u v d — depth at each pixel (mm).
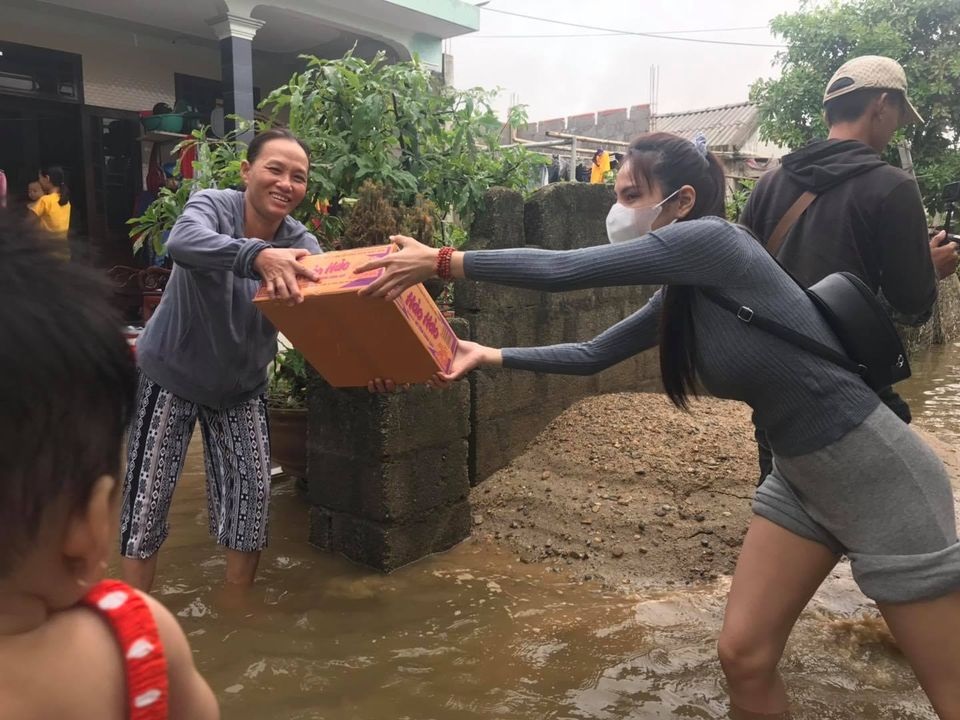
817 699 2309
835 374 1867
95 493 743
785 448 1951
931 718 2221
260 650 2609
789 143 10391
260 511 3023
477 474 4035
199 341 2777
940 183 9414
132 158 9180
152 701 845
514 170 4902
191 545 3510
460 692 2379
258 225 2867
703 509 3615
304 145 2932
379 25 9266
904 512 1799
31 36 8328
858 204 2438
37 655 785
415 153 4367
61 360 682
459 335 3756
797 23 10016
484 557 3439
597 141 10484
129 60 9070
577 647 2650
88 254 767
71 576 780
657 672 2488
